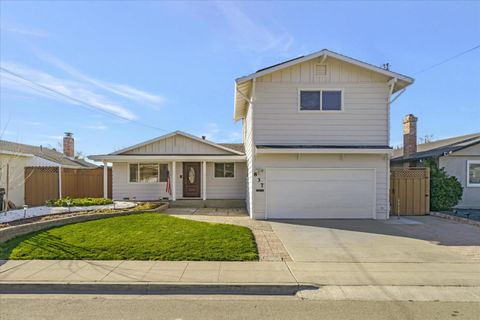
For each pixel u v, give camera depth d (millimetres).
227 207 16828
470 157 16109
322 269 6242
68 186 17812
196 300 4941
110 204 14062
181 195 18016
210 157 16750
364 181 12562
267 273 5965
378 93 12586
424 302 4832
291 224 11156
